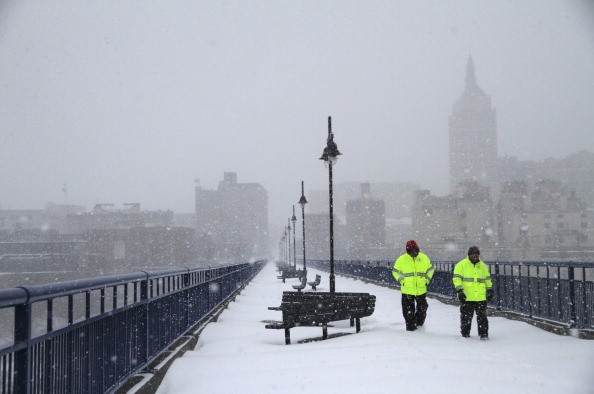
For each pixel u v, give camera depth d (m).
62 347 4.82
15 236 180.88
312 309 11.08
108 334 6.12
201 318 14.27
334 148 18.06
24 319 4.08
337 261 59.34
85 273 142.00
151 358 8.15
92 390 5.56
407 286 11.86
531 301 13.48
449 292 20.75
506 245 156.12
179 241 169.12
